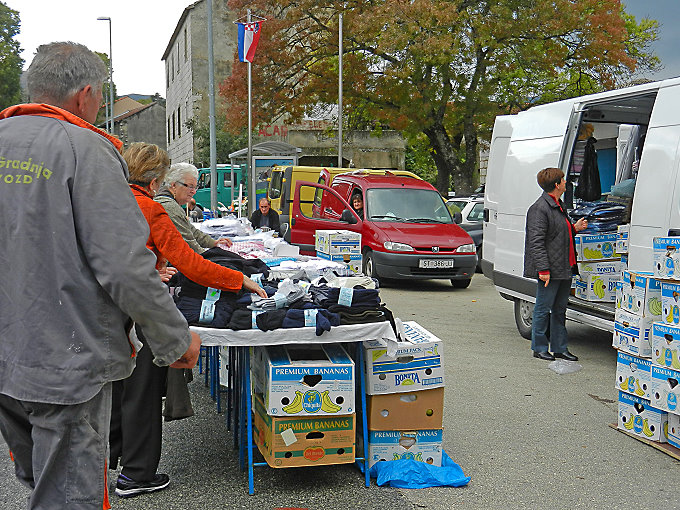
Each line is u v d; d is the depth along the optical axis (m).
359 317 3.90
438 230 12.61
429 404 4.18
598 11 21.22
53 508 2.20
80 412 2.21
